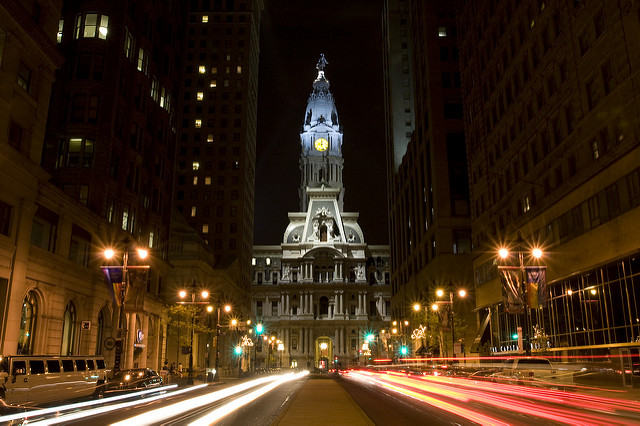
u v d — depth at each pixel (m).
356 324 143.75
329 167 168.25
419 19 94.69
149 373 35.12
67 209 43.06
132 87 57.00
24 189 36.19
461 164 81.81
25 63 37.06
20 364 23.86
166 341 72.25
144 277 34.84
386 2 131.88
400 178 114.56
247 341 105.00
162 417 19.02
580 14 41.59
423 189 91.19
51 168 49.78
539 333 45.72
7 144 33.44
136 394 32.06
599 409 20.34
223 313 96.00
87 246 47.41
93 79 51.94
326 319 143.50
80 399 28.92
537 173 50.22
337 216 152.75
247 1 136.25
